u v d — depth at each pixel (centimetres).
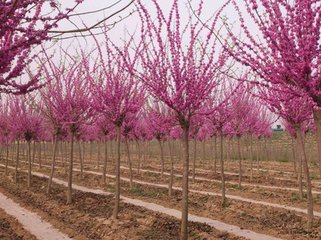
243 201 1407
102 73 1110
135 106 1070
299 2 498
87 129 2377
